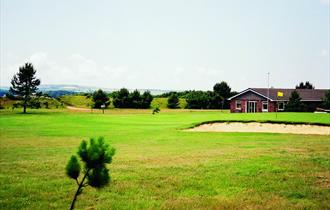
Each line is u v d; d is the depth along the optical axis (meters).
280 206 10.12
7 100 115.44
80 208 10.15
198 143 25.80
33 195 11.34
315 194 11.27
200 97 111.00
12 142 27.39
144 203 10.53
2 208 10.00
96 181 7.42
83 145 7.34
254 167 15.17
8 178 13.62
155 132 35.31
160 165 16.27
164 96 144.00
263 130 36.38
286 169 14.70
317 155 18.34
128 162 17.22
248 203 10.48
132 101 111.19
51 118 60.03
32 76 85.50
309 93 72.75
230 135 31.97
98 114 75.00
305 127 36.06
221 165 15.84
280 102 67.25
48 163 17.02
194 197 11.16
